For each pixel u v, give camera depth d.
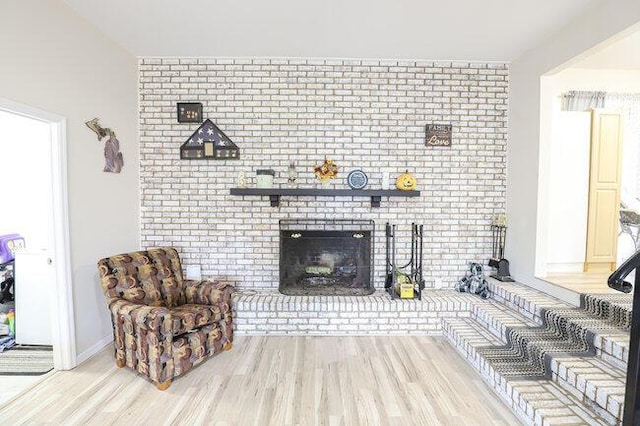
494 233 3.89
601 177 3.89
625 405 1.30
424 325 3.46
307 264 3.75
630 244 4.06
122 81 3.46
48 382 2.56
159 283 3.01
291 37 3.25
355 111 3.79
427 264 3.90
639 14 2.33
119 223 3.43
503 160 3.87
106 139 3.22
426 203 3.86
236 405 2.29
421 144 3.83
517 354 2.66
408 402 2.33
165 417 2.17
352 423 2.12
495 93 3.83
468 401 2.35
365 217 3.85
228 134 3.79
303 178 3.81
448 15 2.83
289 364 2.85
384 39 3.28
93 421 2.13
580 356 2.33
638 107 3.96
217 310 2.93
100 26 3.04
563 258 3.93
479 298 3.57
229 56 3.70
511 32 3.12
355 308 3.42
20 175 3.53
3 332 3.26
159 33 3.18
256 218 3.83
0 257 3.38
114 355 2.97
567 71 3.92
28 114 2.39
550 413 1.95
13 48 2.27
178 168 3.79
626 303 2.57
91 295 3.01
